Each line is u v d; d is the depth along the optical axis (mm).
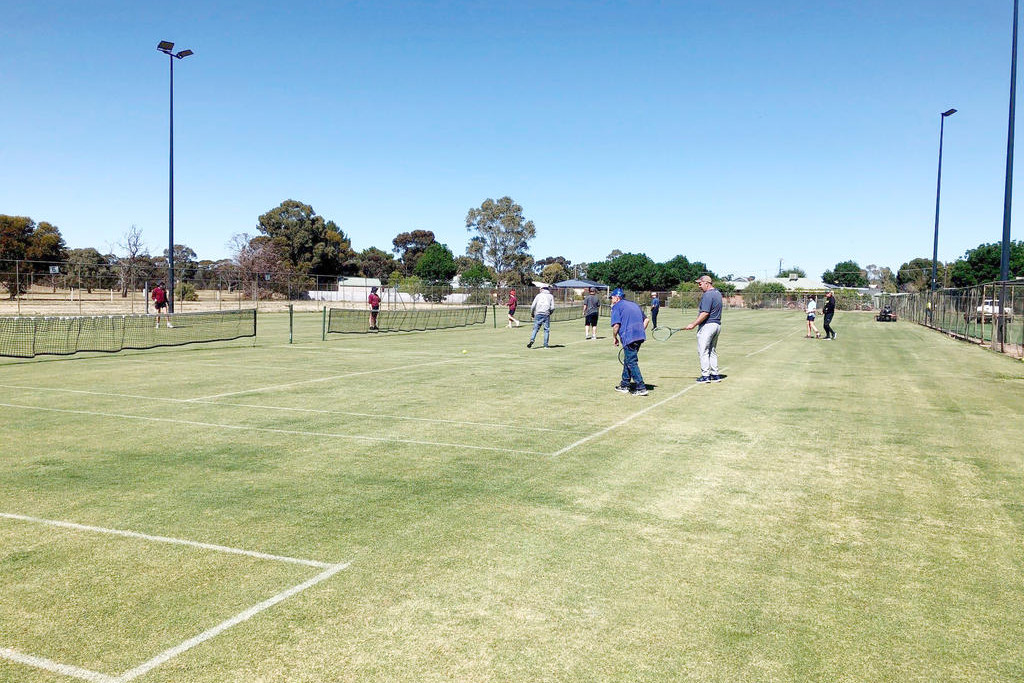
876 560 5031
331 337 26703
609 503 6273
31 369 15641
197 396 12078
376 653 3730
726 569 4852
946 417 10688
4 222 58812
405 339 26281
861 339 29062
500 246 91500
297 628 3986
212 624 4027
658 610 4242
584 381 14469
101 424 9594
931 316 39250
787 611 4246
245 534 5434
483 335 28891
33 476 6977
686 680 3506
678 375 15711
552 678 3512
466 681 3477
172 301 33781
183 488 6617
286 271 78375
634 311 12586
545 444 8609
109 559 4930
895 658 3729
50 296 49562
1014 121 26203
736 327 38531
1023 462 7871
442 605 4277
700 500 6383
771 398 12453
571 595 4430
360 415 10461
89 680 3471
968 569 4883
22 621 4051
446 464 7617
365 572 4750
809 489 6758
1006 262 26406
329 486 6734
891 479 7137
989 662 3695
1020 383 14844
